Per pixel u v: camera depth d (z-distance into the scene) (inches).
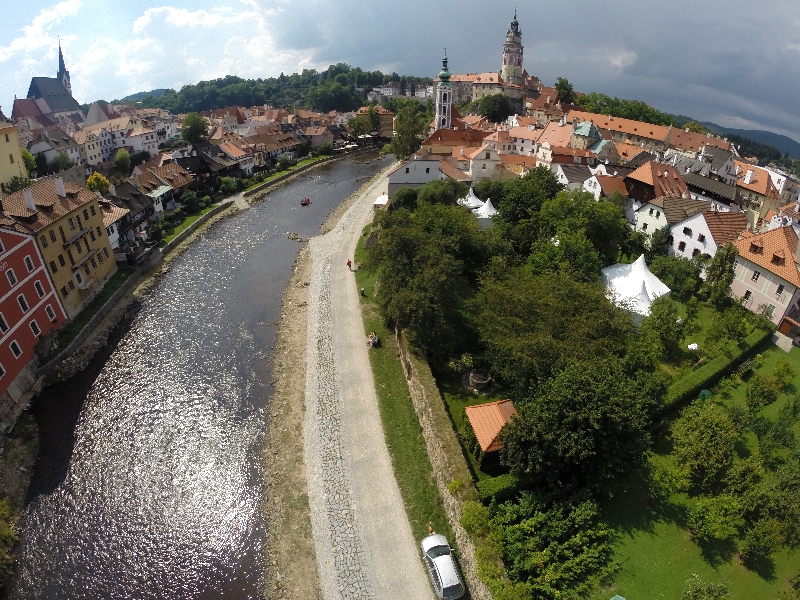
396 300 1893.5
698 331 2066.9
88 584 1245.7
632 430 1230.9
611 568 1139.3
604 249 2481.5
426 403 1583.4
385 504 1393.9
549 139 4645.7
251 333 2265.0
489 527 1173.7
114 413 1791.3
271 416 1758.1
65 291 2212.1
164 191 3607.3
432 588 1179.3
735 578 1155.3
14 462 1566.2
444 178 3516.2
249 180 4648.1
